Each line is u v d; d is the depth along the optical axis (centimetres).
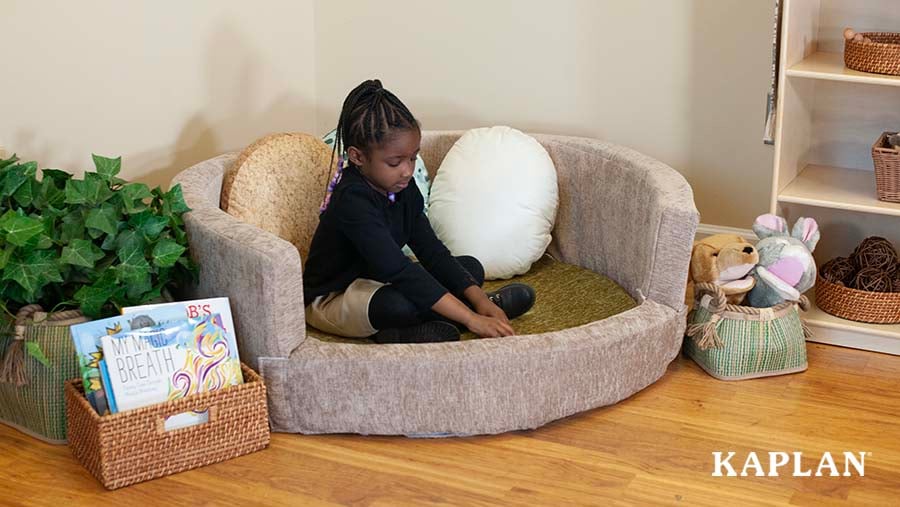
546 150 288
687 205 237
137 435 200
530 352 214
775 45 249
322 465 209
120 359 201
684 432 221
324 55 340
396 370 212
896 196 251
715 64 293
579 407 223
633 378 230
